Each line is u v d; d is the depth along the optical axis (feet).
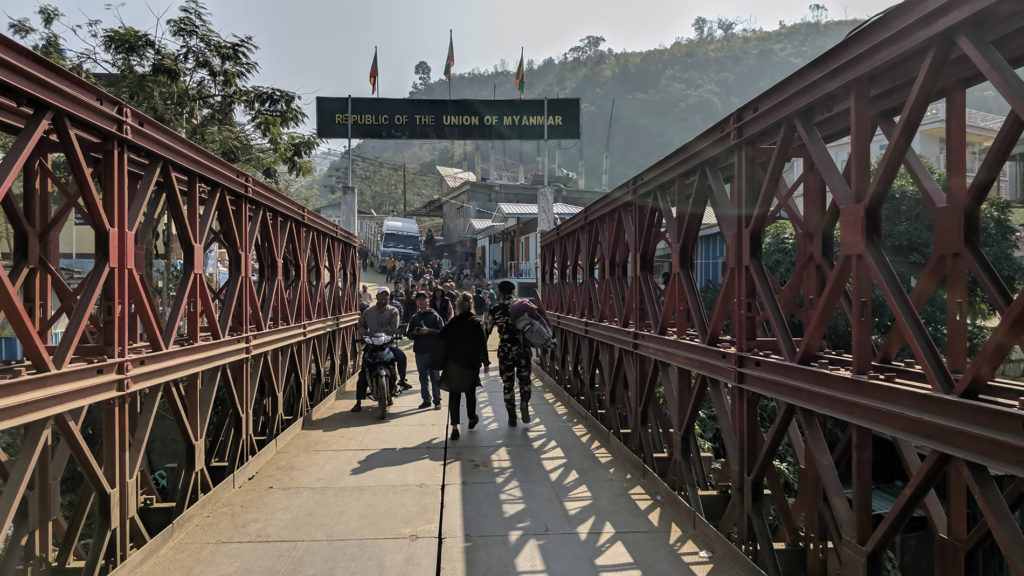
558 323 30.22
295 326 21.54
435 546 12.45
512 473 17.37
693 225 13.82
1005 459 5.99
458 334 21.17
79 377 9.17
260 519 13.84
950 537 8.79
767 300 10.40
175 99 33.96
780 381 9.82
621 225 20.10
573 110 60.90
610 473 17.39
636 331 17.47
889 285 7.54
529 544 12.59
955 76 7.98
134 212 10.78
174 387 13.39
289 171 40.78
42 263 11.74
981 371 6.29
